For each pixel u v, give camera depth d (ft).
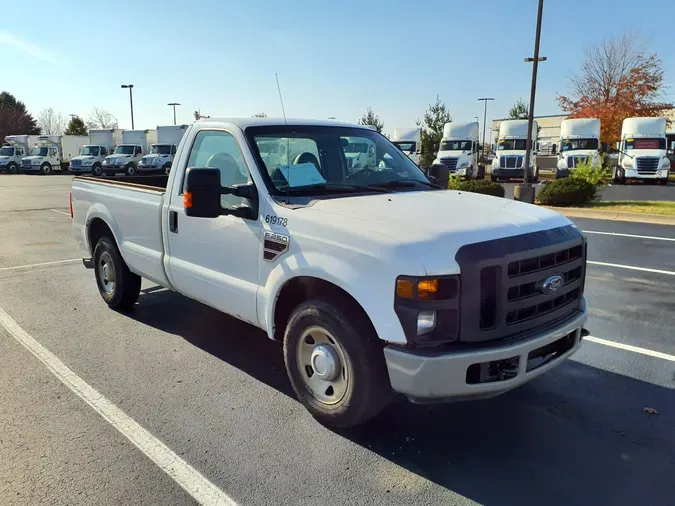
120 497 9.18
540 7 52.80
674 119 130.62
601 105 124.98
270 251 11.93
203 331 17.43
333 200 12.04
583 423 11.83
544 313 10.64
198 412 12.15
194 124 14.85
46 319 18.53
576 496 9.32
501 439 11.16
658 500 9.21
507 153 100.68
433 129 137.39
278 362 15.05
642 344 16.33
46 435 11.09
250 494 9.32
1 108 240.53
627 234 36.14
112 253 18.67
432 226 10.08
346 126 15.26
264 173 12.49
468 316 9.52
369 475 9.89
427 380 9.45
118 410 12.19
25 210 51.42
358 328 10.41
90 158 128.06
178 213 14.73
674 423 11.82
